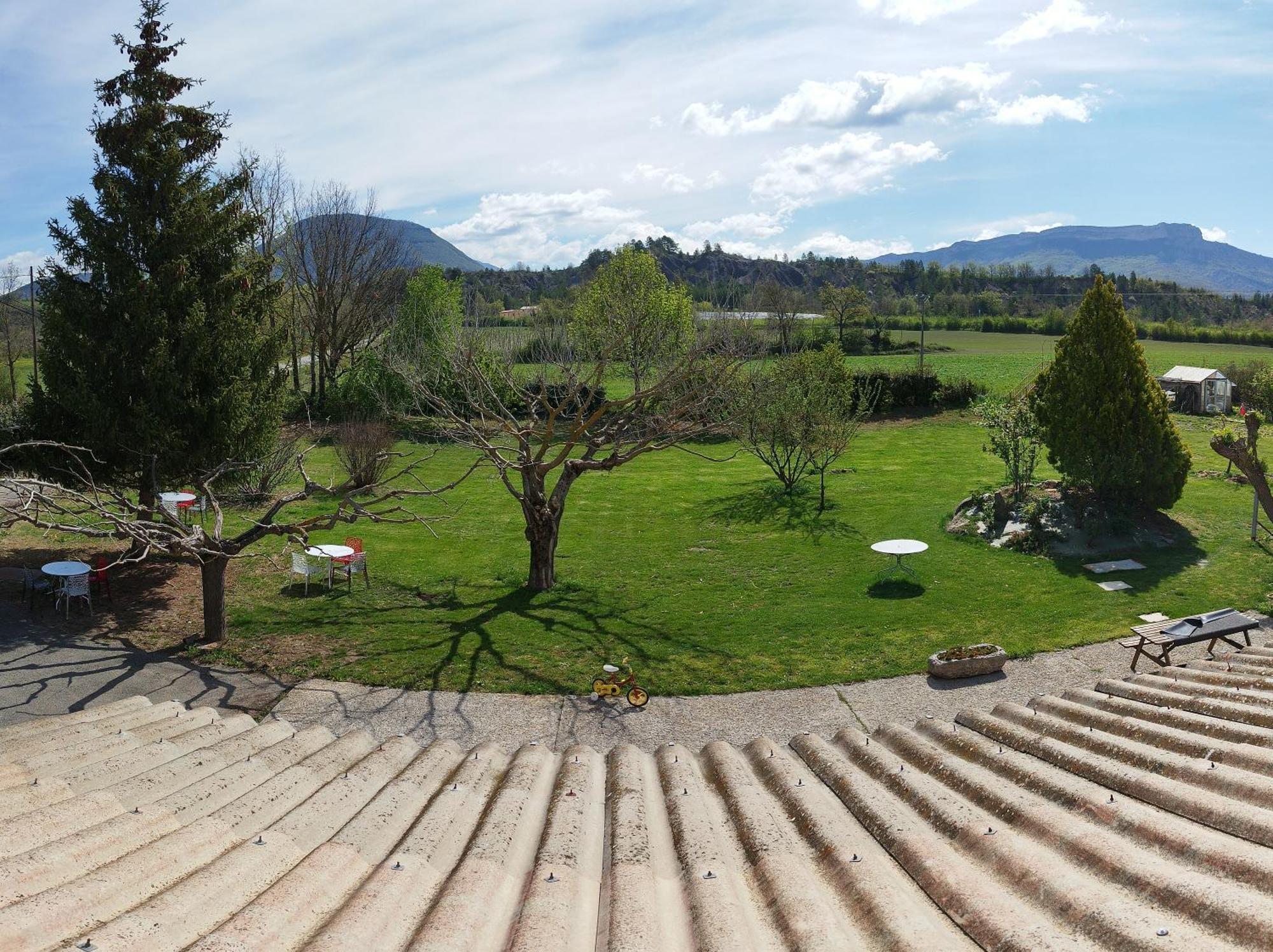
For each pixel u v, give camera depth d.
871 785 6.80
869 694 14.91
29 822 5.93
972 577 20.88
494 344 25.06
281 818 6.35
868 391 45.06
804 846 5.80
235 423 21.48
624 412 21.72
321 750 8.13
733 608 19.44
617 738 13.48
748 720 14.05
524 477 20.95
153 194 21.23
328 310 49.41
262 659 16.59
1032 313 113.81
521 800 6.82
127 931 4.21
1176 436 23.66
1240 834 5.09
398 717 14.23
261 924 4.41
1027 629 17.53
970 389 46.59
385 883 5.02
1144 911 4.14
